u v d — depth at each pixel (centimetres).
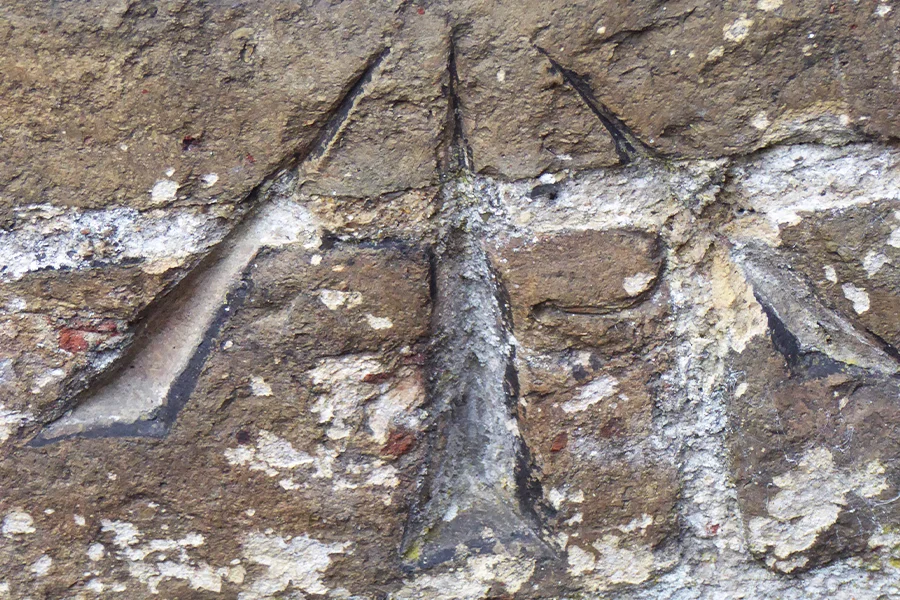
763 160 23
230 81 23
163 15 22
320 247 23
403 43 23
